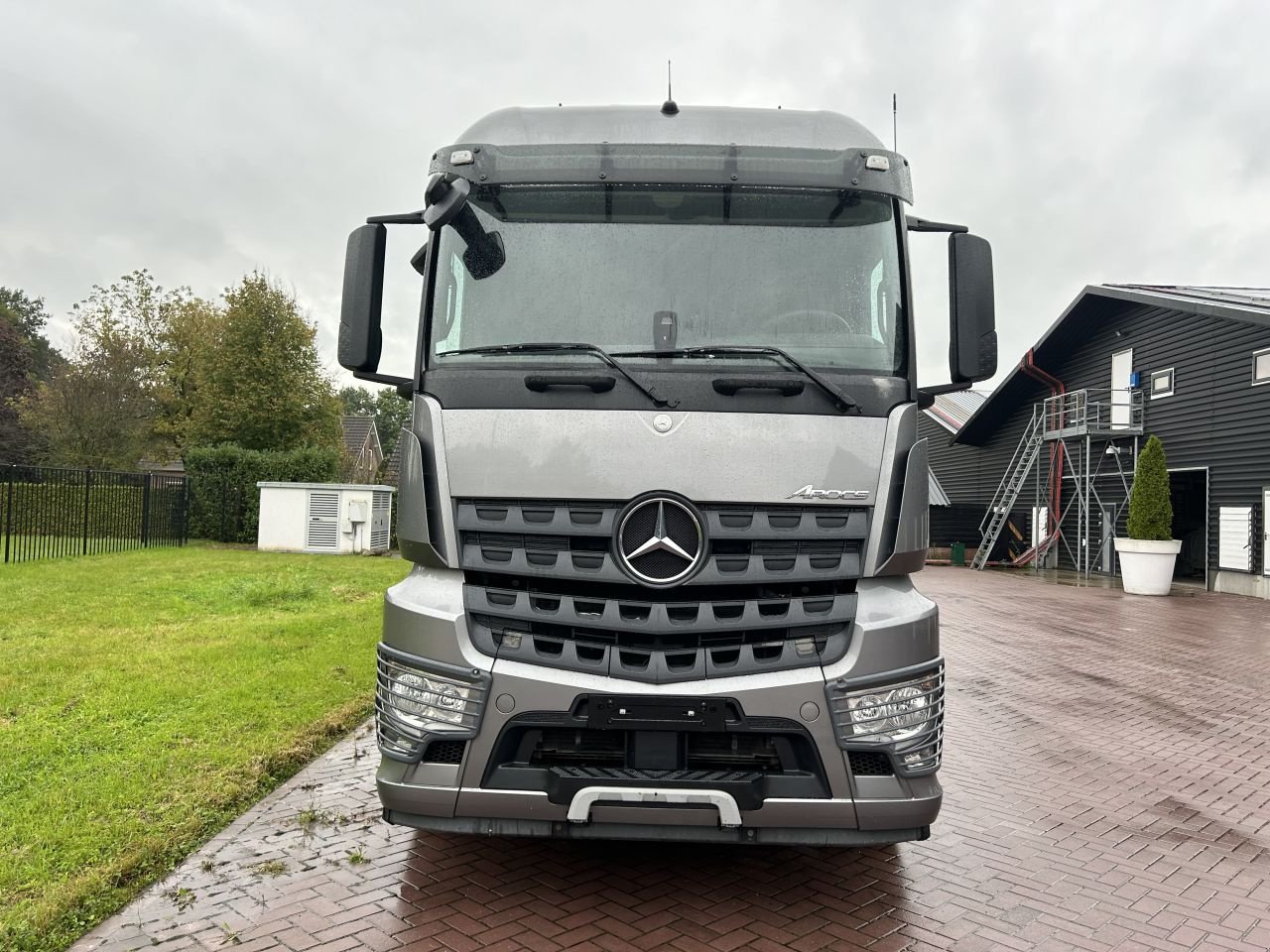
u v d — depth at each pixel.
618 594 3.61
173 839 4.30
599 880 4.16
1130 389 24.09
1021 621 14.59
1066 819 5.21
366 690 7.38
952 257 4.24
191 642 9.06
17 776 5.01
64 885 3.75
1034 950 3.62
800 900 4.00
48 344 69.94
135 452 36.41
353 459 50.62
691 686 3.49
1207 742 7.02
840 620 3.61
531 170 4.08
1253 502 19.59
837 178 4.08
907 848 4.69
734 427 3.64
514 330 3.93
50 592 12.49
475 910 3.80
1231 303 20.23
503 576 3.70
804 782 3.52
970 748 6.75
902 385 3.83
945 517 31.97
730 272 3.98
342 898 3.88
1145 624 14.45
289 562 18.95
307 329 35.09
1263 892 4.23
